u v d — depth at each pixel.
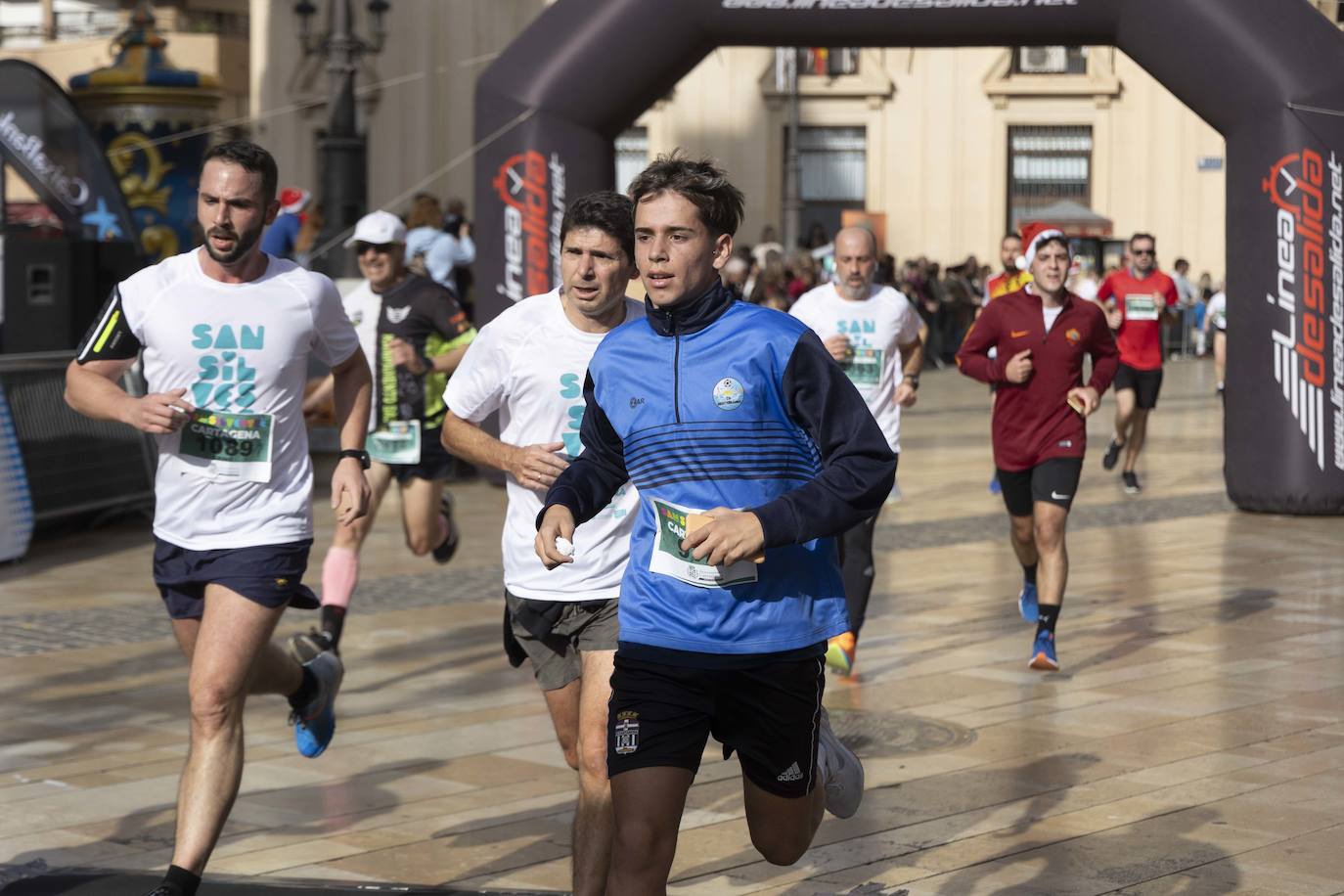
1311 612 10.38
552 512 4.31
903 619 10.26
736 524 3.95
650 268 4.21
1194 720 7.73
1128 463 16.45
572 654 5.46
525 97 15.53
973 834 6.05
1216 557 12.55
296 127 38.94
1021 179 39.56
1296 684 8.47
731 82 39.31
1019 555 9.48
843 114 39.53
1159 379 16.39
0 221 19.39
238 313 5.43
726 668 4.20
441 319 9.14
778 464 4.23
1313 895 5.39
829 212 39.84
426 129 38.28
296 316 5.48
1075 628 9.95
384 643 9.58
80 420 13.91
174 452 5.44
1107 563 12.30
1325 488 14.31
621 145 39.69
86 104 25.53
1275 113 13.91
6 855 5.83
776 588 4.21
